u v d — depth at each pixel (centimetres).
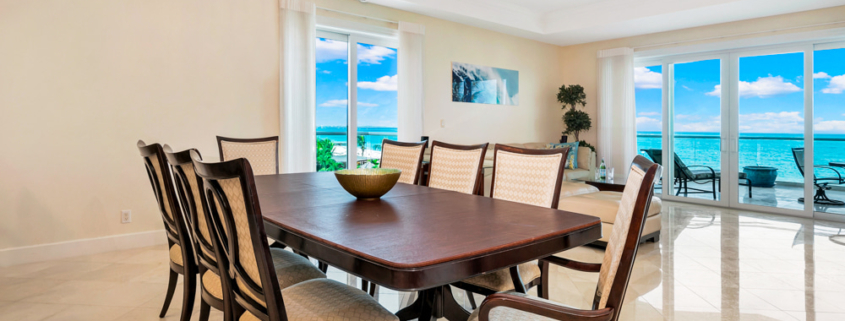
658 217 387
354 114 494
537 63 674
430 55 542
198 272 196
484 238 131
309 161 437
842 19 467
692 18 527
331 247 125
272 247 239
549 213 170
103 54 337
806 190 500
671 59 606
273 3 419
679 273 306
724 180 566
